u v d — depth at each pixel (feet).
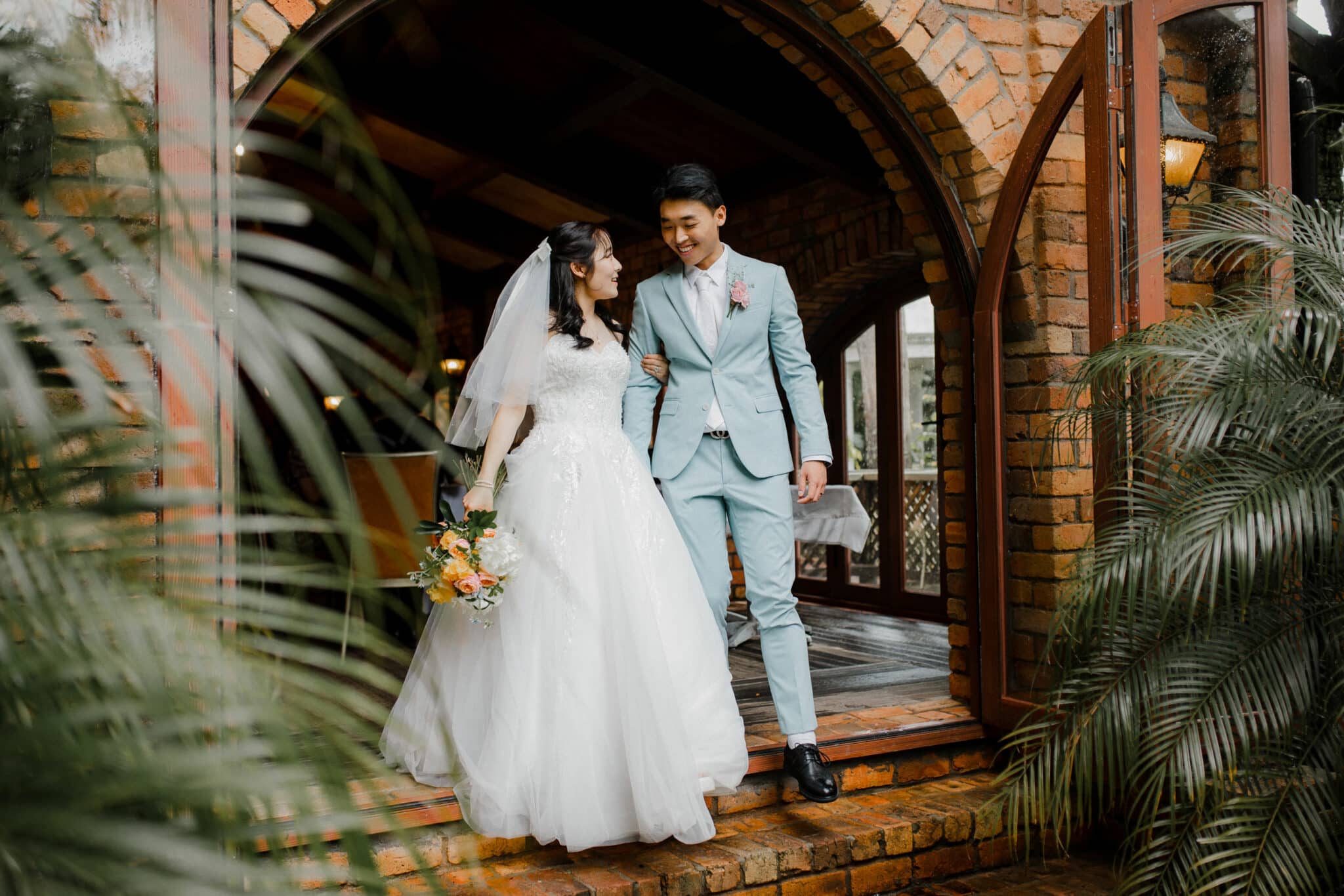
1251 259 9.12
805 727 9.02
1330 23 11.03
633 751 7.70
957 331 12.02
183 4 6.91
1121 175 9.66
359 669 2.28
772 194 20.98
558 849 8.63
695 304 9.64
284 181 19.76
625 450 9.02
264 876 2.05
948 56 10.94
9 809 1.90
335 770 2.18
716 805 9.50
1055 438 9.23
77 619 2.10
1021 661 10.82
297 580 2.32
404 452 15.57
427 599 14.97
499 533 7.99
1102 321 9.65
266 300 2.29
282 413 2.30
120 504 2.25
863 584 21.88
